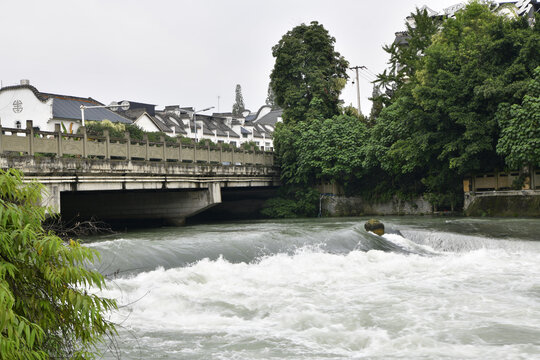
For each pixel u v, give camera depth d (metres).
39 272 5.53
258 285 16.20
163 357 9.76
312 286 16.25
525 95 30.38
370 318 12.45
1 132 22.70
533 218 31.17
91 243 20.11
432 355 9.83
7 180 5.32
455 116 33.53
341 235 24.06
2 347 4.56
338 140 44.88
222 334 11.30
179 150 35.75
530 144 29.92
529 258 20.95
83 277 5.71
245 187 46.84
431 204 40.09
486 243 22.95
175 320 12.45
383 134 41.25
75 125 59.47
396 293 15.21
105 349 10.14
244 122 101.69
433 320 12.26
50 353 5.65
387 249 23.72
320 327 11.80
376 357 9.78
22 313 5.38
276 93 51.81
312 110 48.72
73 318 5.69
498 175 34.81
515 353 9.88
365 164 42.41
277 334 11.30
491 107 32.75
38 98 57.72
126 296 14.16
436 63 35.88
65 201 34.31
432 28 49.16
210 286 15.80
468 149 33.25
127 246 19.08
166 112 91.00
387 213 43.25
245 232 26.95
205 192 38.19
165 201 38.19
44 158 24.59
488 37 34.28
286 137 46.78
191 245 20.22
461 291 15.42
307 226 30.81
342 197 45.59
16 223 5.14
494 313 12.84
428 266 19.73
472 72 33.88
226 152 41.25
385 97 50.53
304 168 45.84
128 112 74.00
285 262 19.70
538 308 13.30
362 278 17.64
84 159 26.95
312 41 50.53
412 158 37.91
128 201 36.78
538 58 31.97
